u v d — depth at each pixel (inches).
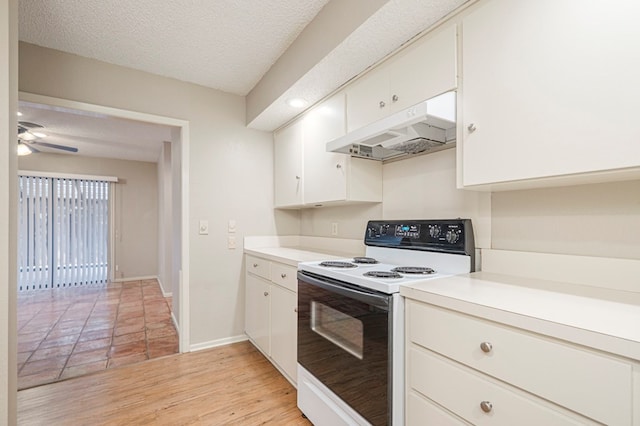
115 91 90.5
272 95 90.5
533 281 48.9
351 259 79.2
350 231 95.5
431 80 55.4
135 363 93.5
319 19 67.9
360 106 72.7
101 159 221.8
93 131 154.5
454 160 65.0
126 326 129.1
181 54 85.3
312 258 81.6
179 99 100.3
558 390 29.5
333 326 57.9
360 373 50.9
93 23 71.7
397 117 54.1
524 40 41.7
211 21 71.2
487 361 35.4
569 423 28.9
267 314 91.7
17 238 47.0
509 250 54.9
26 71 79.4
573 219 47.3
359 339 51.3
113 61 89.1
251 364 92.7
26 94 79.0
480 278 51.6
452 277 52.7
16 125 46.4
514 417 32.8
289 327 79.0
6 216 39.9
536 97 40.3
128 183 230.7
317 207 110.9
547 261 49.7
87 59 86.9
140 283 218.5
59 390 78.4
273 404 72.4
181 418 67.2
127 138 168.9
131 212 231.6
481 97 47.0
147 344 109.1
